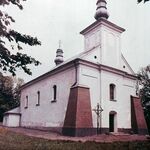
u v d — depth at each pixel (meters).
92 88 21.95
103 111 22.16
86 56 22.53
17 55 9.50
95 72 22.69
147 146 9.62
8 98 50.06
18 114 36.12
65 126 20.39
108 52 24.59
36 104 30.39
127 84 26.14
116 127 23.31
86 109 20.39
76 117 19.42
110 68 23.75
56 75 25.83
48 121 26.11
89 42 26.06
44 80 29.02
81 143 11.68
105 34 24.77
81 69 21.56
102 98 22.44
